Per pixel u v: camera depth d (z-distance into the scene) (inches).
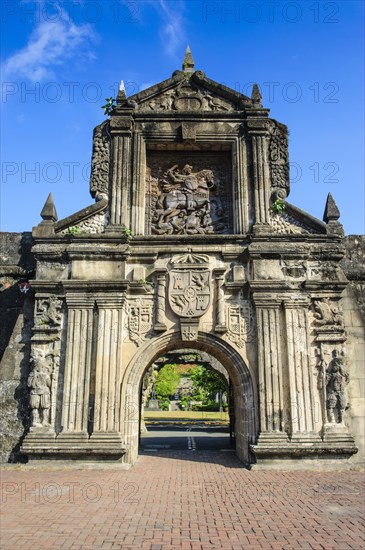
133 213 678.5
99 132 716.7
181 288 648.4
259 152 699.4
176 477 541.0
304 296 644.1
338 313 641.6
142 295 651.5
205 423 1526.8
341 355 628.1
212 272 658.2
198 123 714.2
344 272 727.7
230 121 714.8
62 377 621.3
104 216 684.7
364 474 559.2
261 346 624.7
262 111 709.3
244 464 625.3
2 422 624.7
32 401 606.5
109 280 637.9
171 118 713.0
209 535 337.1
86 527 352.5
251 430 613.6
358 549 309.9
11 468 583.5
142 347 633.6
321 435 601.3
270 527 356.2
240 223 679.7
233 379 680.4
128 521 368.8
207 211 713.6
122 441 597.3
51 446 587.5
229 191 727.7
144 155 708.7
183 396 2733.8
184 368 2908.5
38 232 663.8
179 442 929.5
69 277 652.7
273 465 584.1
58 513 389.1
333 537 333.4
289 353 623.5
